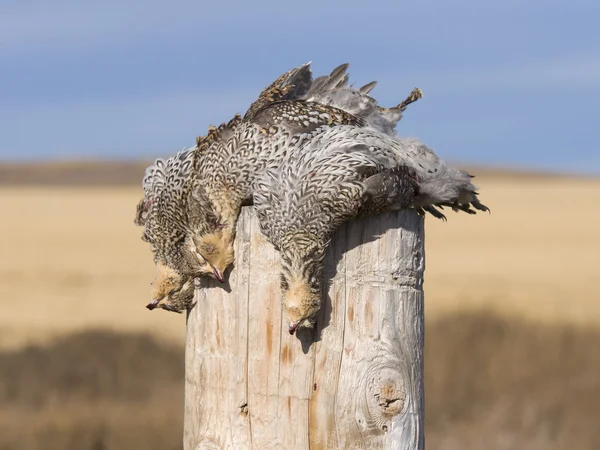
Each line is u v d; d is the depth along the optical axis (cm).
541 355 2717
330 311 890
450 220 9319
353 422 878
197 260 951
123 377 2812
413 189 941
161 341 3234
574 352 2748
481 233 8238
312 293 879
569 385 2538
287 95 1195
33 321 4328
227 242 971
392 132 1159
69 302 5066
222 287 934
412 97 1205
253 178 1030
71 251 7494
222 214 1034
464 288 4941
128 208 11494
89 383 2769
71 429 2272
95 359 2928
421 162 983
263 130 1048
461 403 2558
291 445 891
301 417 888
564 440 2288
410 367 890
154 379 2855
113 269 6506
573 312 3753
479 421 2434
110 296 5297
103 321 4203
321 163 908
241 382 912
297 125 1058
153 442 2258
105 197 13338
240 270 922
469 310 3152
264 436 900
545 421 2375
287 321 895
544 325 3058
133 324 4006
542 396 2488
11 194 14238
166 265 1046
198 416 941
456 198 1027
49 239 8331
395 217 905
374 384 876
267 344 902
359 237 896
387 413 877
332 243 896
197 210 1032
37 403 2570
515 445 2269
